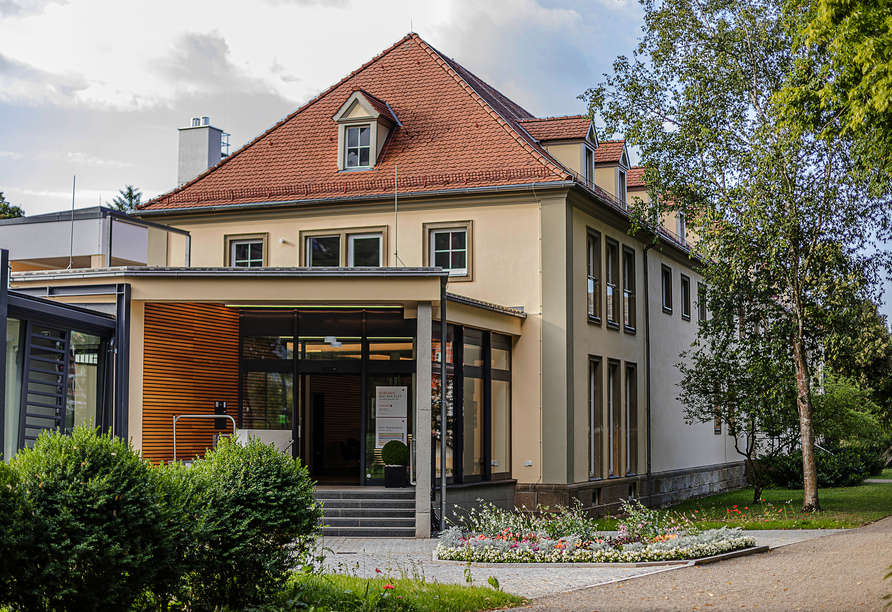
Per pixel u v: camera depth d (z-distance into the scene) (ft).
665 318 88.94
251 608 26.08
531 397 65.46
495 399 63.72
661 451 85.15
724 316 70.13
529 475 64.95
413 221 69.46
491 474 62.34
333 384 67.05
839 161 64.85
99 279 52.80
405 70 79.92
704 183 71.00
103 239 70.54
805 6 47.91
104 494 21.61
